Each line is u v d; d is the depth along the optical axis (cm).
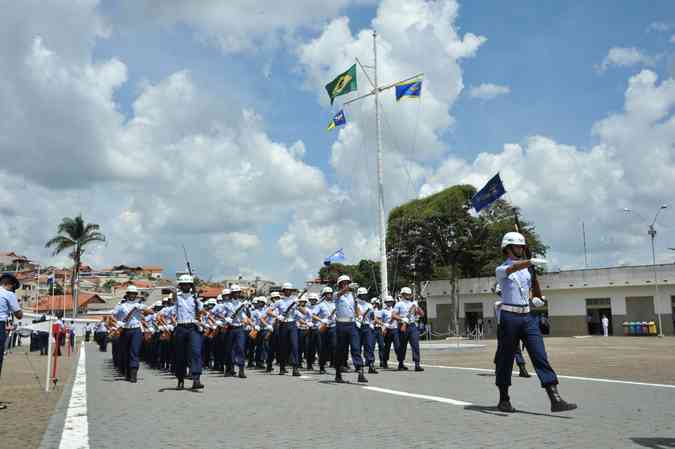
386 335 1850
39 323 2869
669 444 615
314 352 1908
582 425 729
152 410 953
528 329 834
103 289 11806
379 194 3130
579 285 5075
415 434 694
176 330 1302
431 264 5806
